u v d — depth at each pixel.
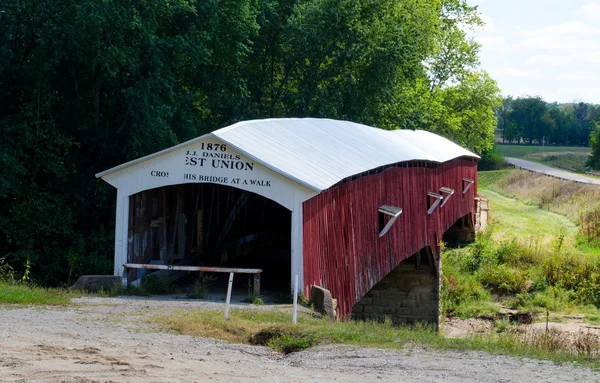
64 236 25.09
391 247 22.78
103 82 26.91
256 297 16.16
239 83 32.28
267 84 37.50
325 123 24.02
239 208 23.02
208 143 17.14
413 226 25.19
